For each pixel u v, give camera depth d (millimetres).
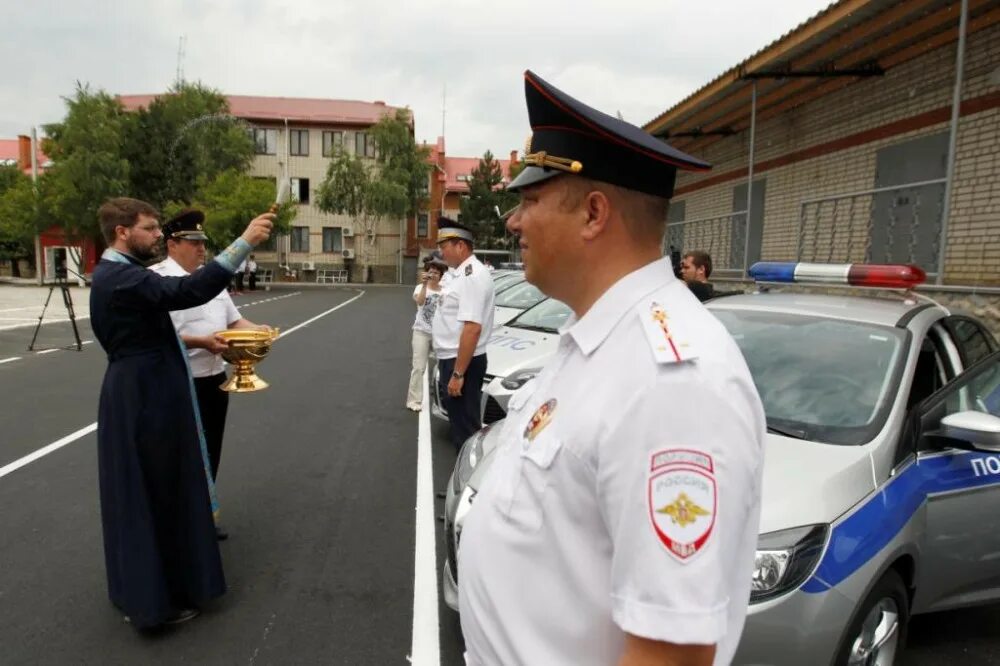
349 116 39469
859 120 8375
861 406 2713
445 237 4402
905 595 2400
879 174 8055
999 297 5629
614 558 846
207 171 32938
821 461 2355
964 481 2596
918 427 2627
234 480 4887
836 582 2020
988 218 6539
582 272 1066
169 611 2891
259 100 40906
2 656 2764
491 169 46781
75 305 19688
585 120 999
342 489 4715
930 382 3027
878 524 2209
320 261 40438
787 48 7320
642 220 1027
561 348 1083
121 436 2783
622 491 833
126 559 2787
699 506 794
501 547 985
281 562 3613
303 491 4672
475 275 4211
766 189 10570
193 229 3689
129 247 2922
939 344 3221
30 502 4410
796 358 3070
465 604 1073
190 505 2969
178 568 2977
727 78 8680
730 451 816
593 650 901
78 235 29375
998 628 3061
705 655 786
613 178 1007
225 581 3244
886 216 7922
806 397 2838
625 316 957
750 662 1937
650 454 819
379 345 12242
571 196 1045
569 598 918
